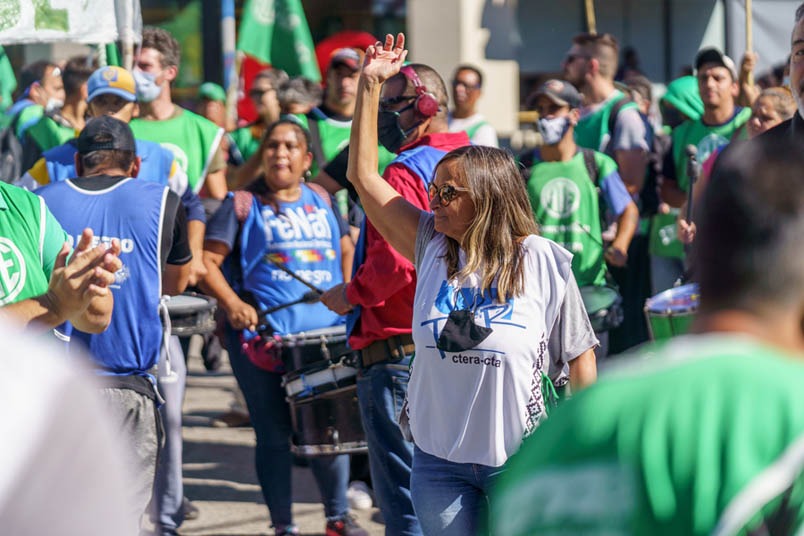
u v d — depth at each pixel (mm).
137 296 7766
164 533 9930
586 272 11453
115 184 7938
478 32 23297
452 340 6352
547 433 2996
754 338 2988
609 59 13930
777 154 3115
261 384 9898
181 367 10039
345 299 8148
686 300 9242
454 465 6512
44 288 6746
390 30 28156
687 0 27797
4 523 2242
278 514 9961
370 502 11531
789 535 2721
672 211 13602
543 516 2885
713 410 2818
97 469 2338
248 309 9867
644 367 2998
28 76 16094
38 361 2383
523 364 6332
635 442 2828
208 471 12656
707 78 13281
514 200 6500
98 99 10195
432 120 8250
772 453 2764
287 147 10133
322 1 28172
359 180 7047
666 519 2740
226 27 20734
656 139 13875
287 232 10188
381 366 8195
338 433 9453
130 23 10609
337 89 13477
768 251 2990
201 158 11914
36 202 6859
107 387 7664
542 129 11477
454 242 6602
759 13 21594
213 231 10078
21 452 2277
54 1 10250
